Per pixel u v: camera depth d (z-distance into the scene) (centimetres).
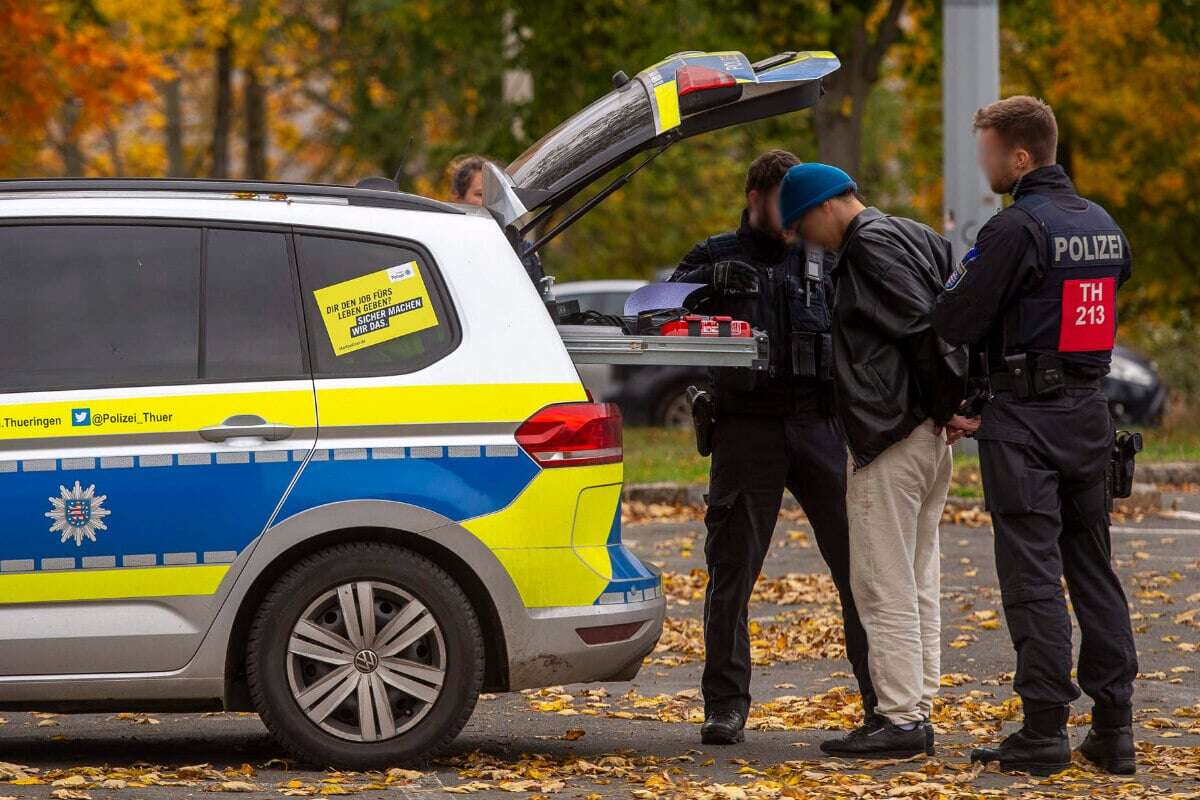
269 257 1780
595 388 6806
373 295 1780
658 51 7169
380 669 1744
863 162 11925
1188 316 7738
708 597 1991
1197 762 1838
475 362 1778
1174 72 7694
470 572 1761
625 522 4156
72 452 1717
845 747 1867
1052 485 1767
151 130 10212
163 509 1720
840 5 6838
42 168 9150
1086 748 1809
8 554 1705
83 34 5619
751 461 1933
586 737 2045
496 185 1859
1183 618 2859
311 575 1734
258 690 1738
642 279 9912
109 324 1752
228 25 7950
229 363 1752
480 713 2228
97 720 2188
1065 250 1745
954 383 1794
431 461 1752
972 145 4625
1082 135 8162
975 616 2911
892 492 1828
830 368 1916
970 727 2069
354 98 9825
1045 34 7688
